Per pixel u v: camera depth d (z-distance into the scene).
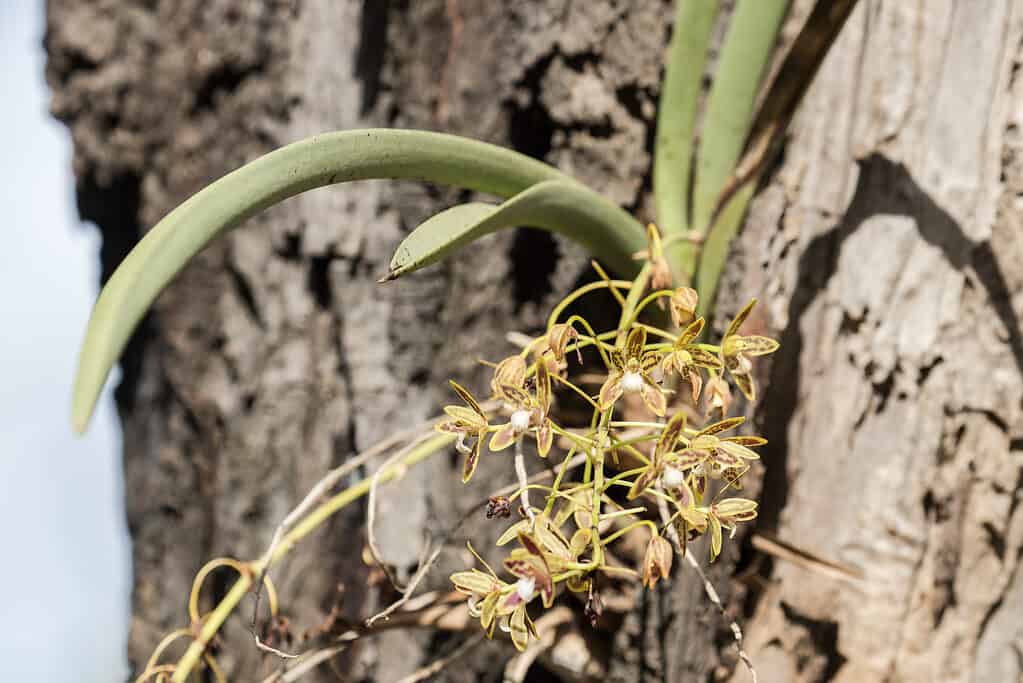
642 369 0.65
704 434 0.64
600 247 0.74
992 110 0.77
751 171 0.75
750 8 0.74
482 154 0.69
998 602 0.77
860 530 0.78
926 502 0.78
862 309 0.78
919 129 0.78
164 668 0.74
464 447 0.65
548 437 0.65
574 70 0.80
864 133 0.78
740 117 0.75
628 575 0.76
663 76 0.80
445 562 0.83
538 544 0.63
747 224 0.77
